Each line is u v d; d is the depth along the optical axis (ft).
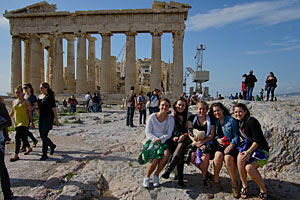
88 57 137.39
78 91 124.26
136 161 25.46
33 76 127.75
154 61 120.16
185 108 21.34
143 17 121.70
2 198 16.72
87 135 40.06
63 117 64.49
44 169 22.39
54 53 126.62
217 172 19.06
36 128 45.78
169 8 121.19
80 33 124.77
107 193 19.02
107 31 122.83
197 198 18.01
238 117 19.11
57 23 126.62
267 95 64.64
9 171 21.67
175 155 19.29
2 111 17.17
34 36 129.18
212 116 20.71
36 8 130.52
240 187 19.56
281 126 23.02
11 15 128.26
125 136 39.50
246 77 67.87
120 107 104.01
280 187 19.57
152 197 18.22
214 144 19.99
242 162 17.75
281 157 22.22
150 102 46.62
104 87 123.24
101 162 24.88
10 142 34.53
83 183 18.74
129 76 121.70
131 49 122.62
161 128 20.59
